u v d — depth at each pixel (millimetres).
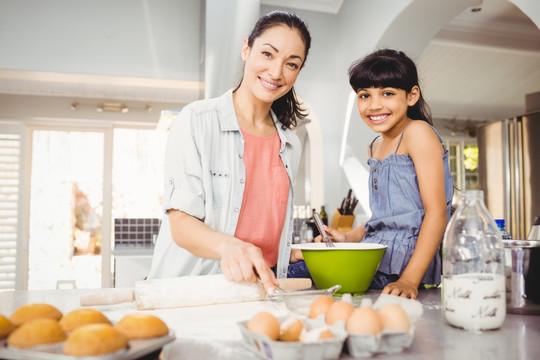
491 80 4691
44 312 645
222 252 894
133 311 842
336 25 3328
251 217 1210
